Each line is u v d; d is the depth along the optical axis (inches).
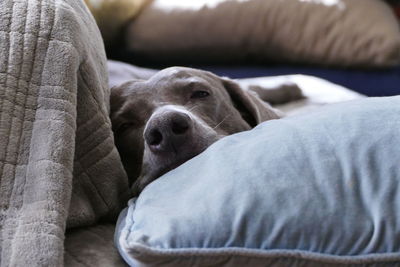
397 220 28.6
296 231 29.0
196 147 41.8
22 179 33.7
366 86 109.3
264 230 29.3
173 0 118.5
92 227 38.4
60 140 34.3
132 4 113.0
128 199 41.1
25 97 35.4
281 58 118.4
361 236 28.7
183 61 120.6
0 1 37.9
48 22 36.9
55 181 33.4
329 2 115.3
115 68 72.8
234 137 37.5
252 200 30.1
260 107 58.4
